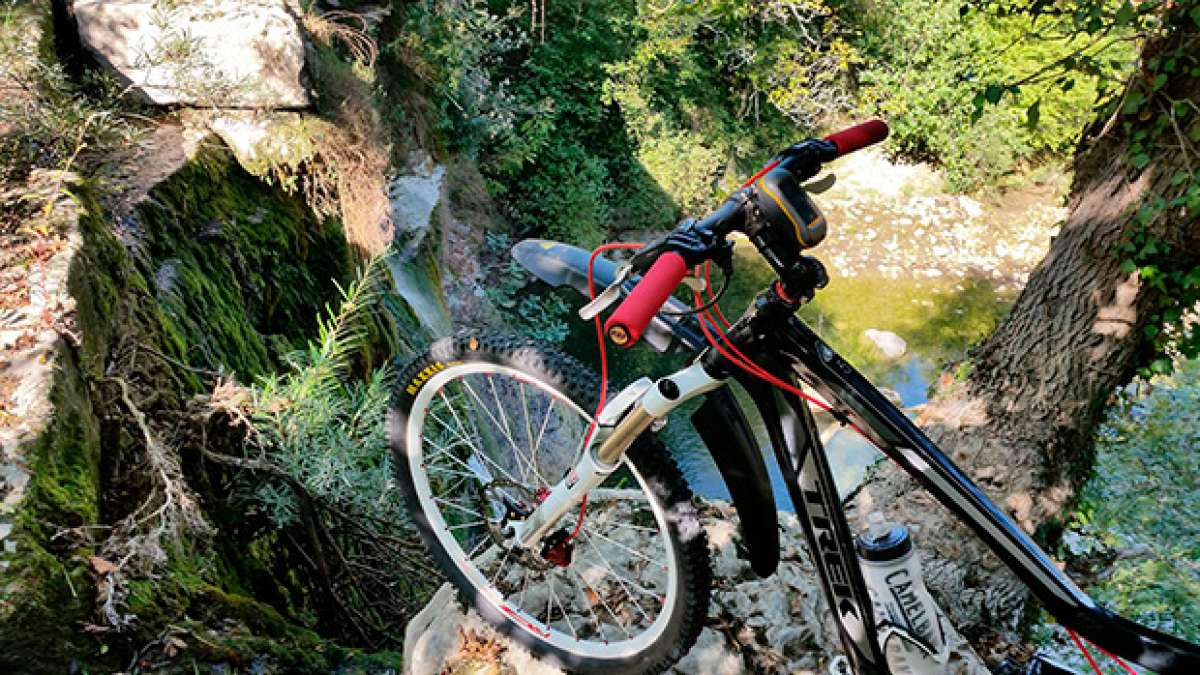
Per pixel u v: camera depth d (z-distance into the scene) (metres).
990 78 15.03
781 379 1.94
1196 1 3.54
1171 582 4.82
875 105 17.08
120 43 4.89
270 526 4.15
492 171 14.29
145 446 3.51
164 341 3.98
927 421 4.91
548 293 13.60
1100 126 4.16
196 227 4.65
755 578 2.70
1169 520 5.38
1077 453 4.60
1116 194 4.08
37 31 4.68
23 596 2.62
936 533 4.55
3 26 4.65
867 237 15.50
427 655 2.51
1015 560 1.84
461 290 12.53
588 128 16.38
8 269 3.42
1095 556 5.23
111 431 3.43
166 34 4.86
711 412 2.02
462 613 2.57
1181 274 4.00
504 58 15.58
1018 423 4.58
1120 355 4.31
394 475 2.46
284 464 3.89
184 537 3.41
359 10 8.53
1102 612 1.79
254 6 5.05
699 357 1.97
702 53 17.28
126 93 4.98
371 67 6.49
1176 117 3.73
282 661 3.17
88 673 2.71
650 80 16.56
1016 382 4.59
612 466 2.06
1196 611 4.66
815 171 1.81
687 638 2.14
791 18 16.47
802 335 1.89
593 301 1.78
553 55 15.75
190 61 4.86
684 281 1.74
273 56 4.98
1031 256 15.42
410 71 9.62
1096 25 3.81
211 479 3.98
